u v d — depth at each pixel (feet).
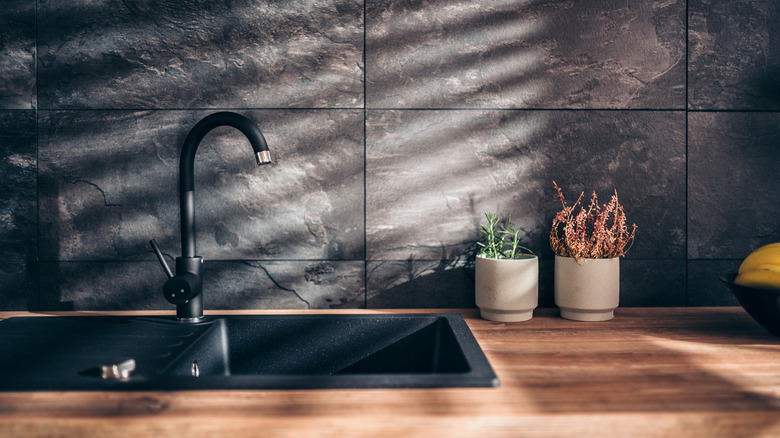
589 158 4.15
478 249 4.14
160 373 2.61
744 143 4.18
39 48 4.00
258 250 4.10
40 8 3.98
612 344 3.20
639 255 4.19
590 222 4.11
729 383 2.54
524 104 4.11
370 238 4.12
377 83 4.07
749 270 3.48
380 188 4.11
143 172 4.06
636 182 4.17
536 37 4.09
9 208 4.04
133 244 4.08
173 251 4.09
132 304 4.09
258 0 4.02
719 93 4.16
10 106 4.01
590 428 2.15
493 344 3.19
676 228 4.19
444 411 2.19
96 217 4.06
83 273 4.07
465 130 4.10
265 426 2.10
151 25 4.01
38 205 4.04
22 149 4.02
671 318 3.84
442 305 4.16
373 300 4.16
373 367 3.68
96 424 2.10
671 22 4.12
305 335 3.67
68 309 4.08
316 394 2.36
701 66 4.15
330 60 4.05
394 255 4.14
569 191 4.15
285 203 4.10
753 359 2.92
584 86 4.12
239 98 4.05
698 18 4.13
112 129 4.04
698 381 2.57
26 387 2.41
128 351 2.98
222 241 4.09
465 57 4.08
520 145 4.12
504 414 2.15
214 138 4.06
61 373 2.58
